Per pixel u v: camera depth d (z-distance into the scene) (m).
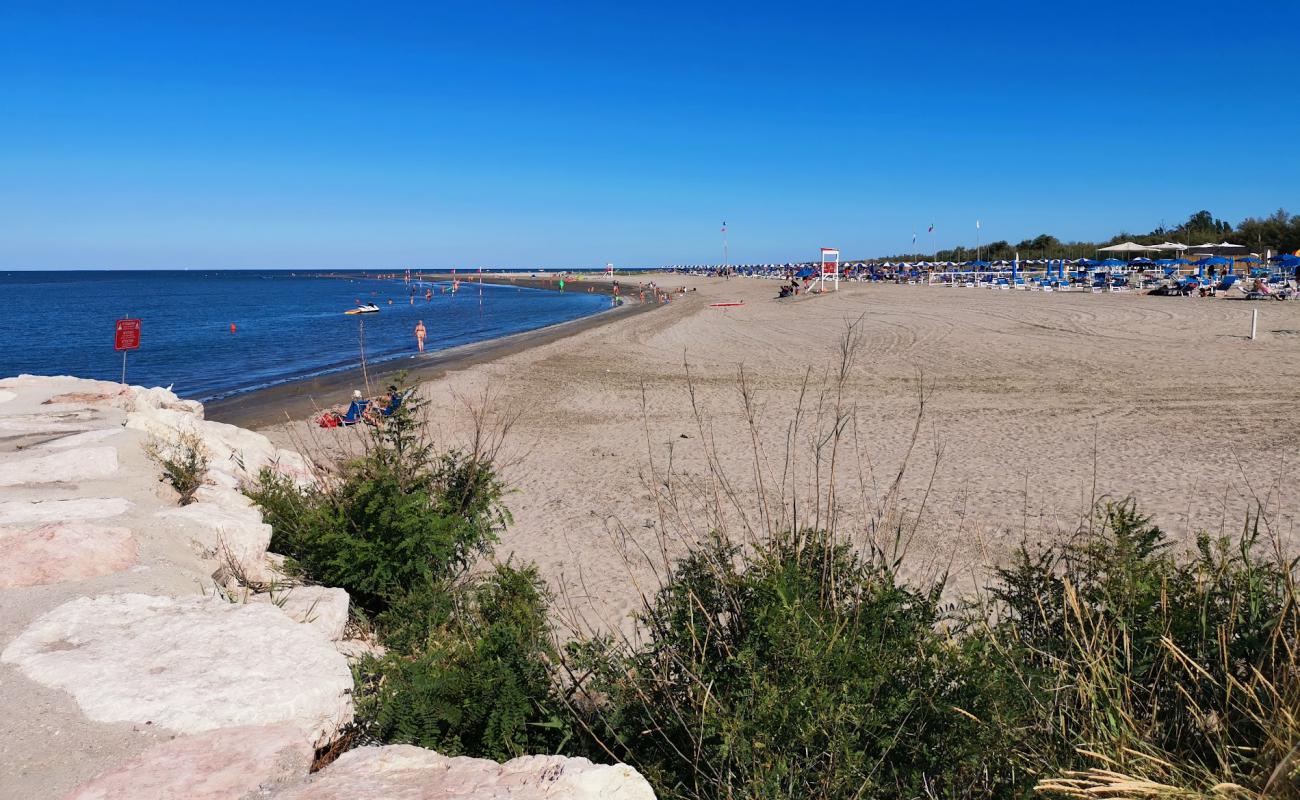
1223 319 27.41
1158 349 21.33
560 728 3.37
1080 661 3.27
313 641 3.34
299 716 2.85
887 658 3.13
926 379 18.47
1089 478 9.85
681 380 20.55
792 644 3.02
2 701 2.84
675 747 3.12
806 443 12.46
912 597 3.62
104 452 5.78
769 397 17.12
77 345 39.06
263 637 3.33
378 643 4.65
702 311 48.81
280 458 8.28
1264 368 17.58
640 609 6.30
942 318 33.19
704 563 3.80
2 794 2.37
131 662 3.09
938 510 8.77
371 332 45.75
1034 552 7.21
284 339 41.47
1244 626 3.27
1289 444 10.96
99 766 2.52
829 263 72.69
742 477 10.52
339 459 7.12
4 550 3.97
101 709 2.80
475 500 5.86
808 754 2.86
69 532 4.15
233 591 4.45
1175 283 41.75
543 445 13.22
